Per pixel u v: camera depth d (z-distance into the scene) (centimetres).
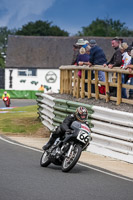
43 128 6819
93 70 6100
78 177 3522
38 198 2727
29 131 6656
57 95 7275
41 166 3981
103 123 5025
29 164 4044
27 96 19888
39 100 7500
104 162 4412
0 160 4181
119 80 5325
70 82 7125
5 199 2659
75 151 3744
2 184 3092
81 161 4359
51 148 3891
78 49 6712
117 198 2850
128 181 3481
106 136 5012
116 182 3403
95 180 3434
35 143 5547
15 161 4166
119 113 4803
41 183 3195
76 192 2961
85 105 5450
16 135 6353
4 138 5872
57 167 4003
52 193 2891
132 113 4725
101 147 4956
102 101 5753
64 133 3891
